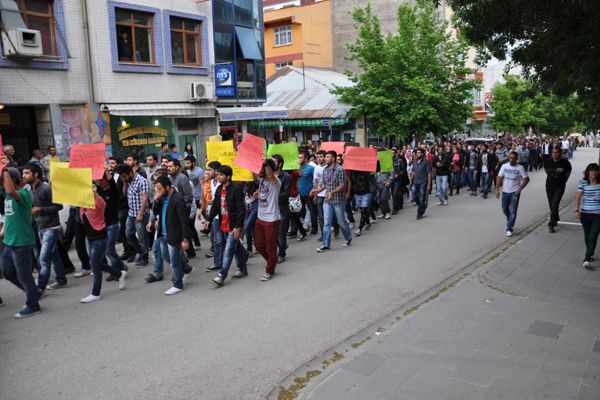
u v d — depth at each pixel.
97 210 7.06
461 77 27.52
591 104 13.30
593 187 8.47
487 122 46.75
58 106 14.51
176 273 7.43
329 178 10.01
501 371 4.79
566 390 4.42
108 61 15.62
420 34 27.64
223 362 5.18
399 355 5.18
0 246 8.52
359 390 4.49
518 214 14.43
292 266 8.92
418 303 6.91
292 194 10.88
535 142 31.73
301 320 6.30
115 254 7.90
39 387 4.72
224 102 20.27
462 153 19.72
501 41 9.54
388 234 11.69
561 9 7.71
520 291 7.21
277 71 35.84
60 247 8.42
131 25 16.41
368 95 26.11
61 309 6.84
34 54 13.44
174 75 17.81
